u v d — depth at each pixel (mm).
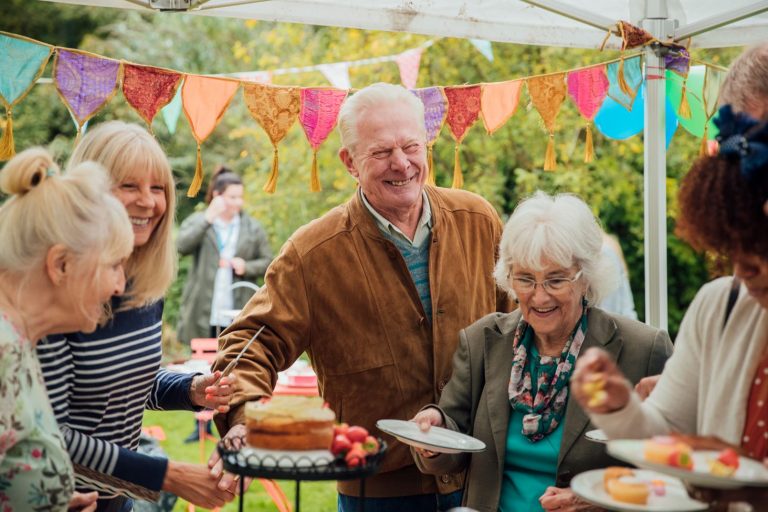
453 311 2945
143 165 2420
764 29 3799
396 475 2916
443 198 3076
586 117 3518
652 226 3559
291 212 9781
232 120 11406
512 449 2504
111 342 2404
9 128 2914
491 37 3824
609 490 1865
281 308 2912
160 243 2498
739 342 1811
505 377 2564
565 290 2441
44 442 1961
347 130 2898
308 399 2133
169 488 2377
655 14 3498
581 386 1831
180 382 2775
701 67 3826
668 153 8742
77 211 1960
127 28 12109
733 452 1693
